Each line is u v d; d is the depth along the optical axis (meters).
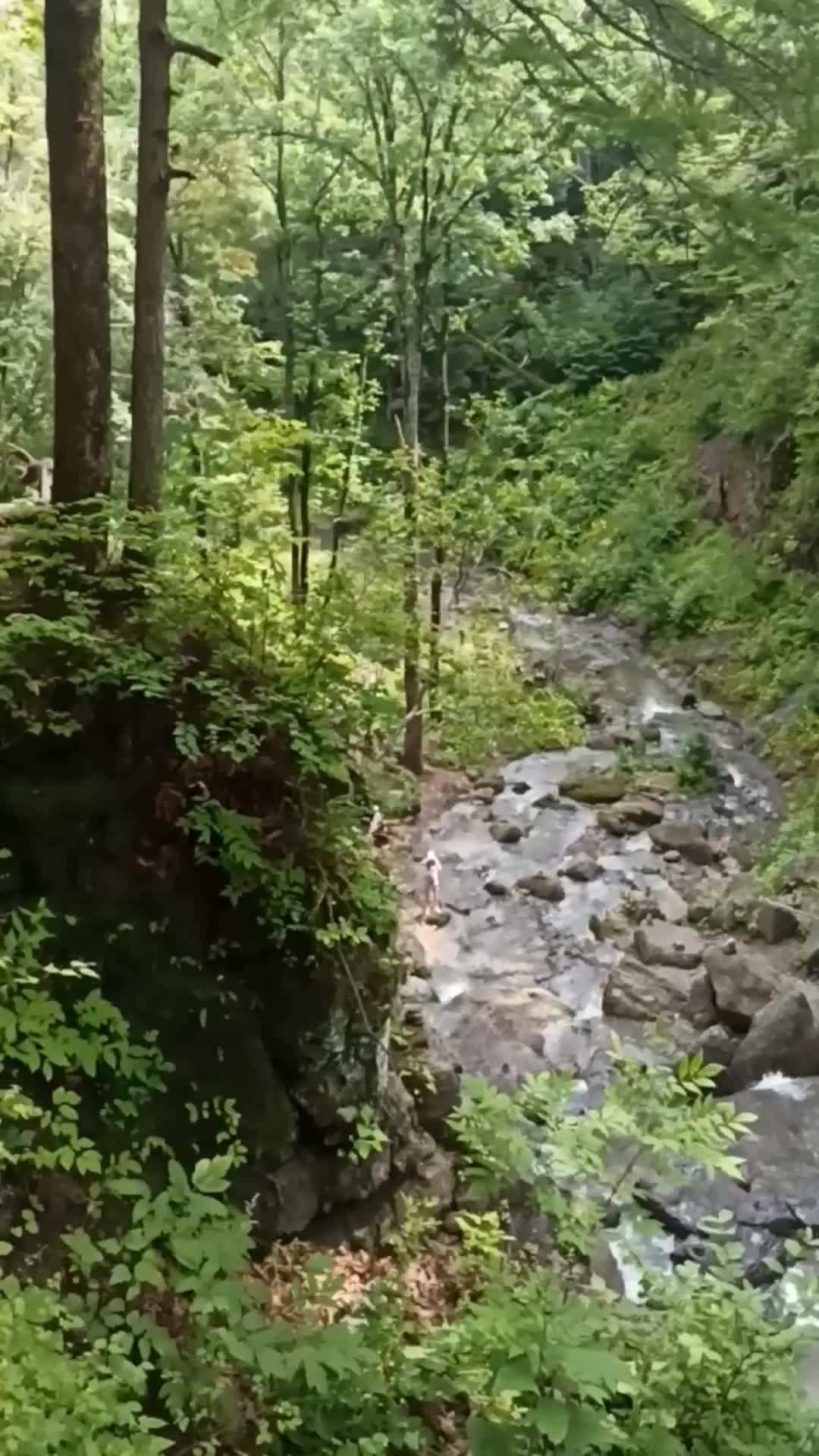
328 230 13.12
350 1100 5.42
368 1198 5.55
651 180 7.82
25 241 10.77
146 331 6.06
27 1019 4.04
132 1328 3.89
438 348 13.74
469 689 13.57
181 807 5.08
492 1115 4.70
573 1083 5.12
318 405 12.62
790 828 11.08
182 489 9.38
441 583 13.41
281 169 11.57
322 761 5.16
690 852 11.28
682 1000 8.66
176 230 11.44
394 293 12.47
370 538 11.45
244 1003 5.15
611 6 6.00
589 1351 3.71
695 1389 4.00
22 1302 3.35
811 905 9.85
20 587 5.45
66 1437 3.04
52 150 5.43
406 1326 4.57
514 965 9.35
